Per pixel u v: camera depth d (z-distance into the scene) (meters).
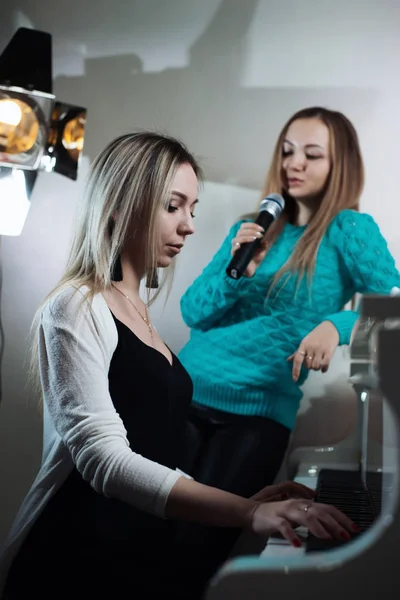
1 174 2.71
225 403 2.58
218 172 2.93
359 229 2.58
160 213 1.47
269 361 2.57
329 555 0.83
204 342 2.66
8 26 3.06
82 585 1.33
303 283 2.58
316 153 2.71
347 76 2.85
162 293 2.93
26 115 2.49
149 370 1.42
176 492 1.19
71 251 1.49
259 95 2.90
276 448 2.52
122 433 1.28
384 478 1.43
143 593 1.36
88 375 1.30
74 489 1.35
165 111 2.97
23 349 3.04
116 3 2.99
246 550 2.32
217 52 2.93
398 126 2.82
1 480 3.02
